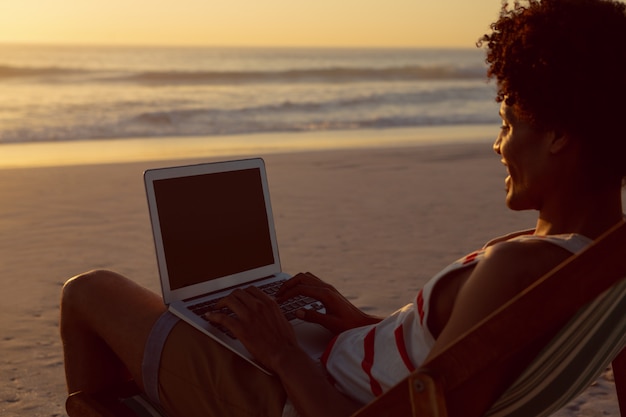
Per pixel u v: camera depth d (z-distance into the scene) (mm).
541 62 1412
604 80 1386
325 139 18656
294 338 1742
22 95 31156
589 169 1450
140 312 1956
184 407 1876
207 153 15023
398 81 47438
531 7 1487
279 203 7969
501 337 1304
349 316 2082
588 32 1398
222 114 25406
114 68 53250
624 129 1406
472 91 38719
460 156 12508
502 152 1554
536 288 1300
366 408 1387
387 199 8266
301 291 2129
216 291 2143
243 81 41562
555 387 1552
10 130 19656
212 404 1816
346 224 6953
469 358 1309
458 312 1415
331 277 5172
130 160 13898
